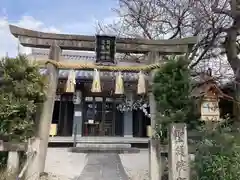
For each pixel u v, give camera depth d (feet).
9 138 19.47
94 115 63.87
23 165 19.12
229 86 38.17
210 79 21.88
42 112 23.54
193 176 17.92
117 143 53.72
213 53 40.75
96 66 25.21
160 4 40.16
